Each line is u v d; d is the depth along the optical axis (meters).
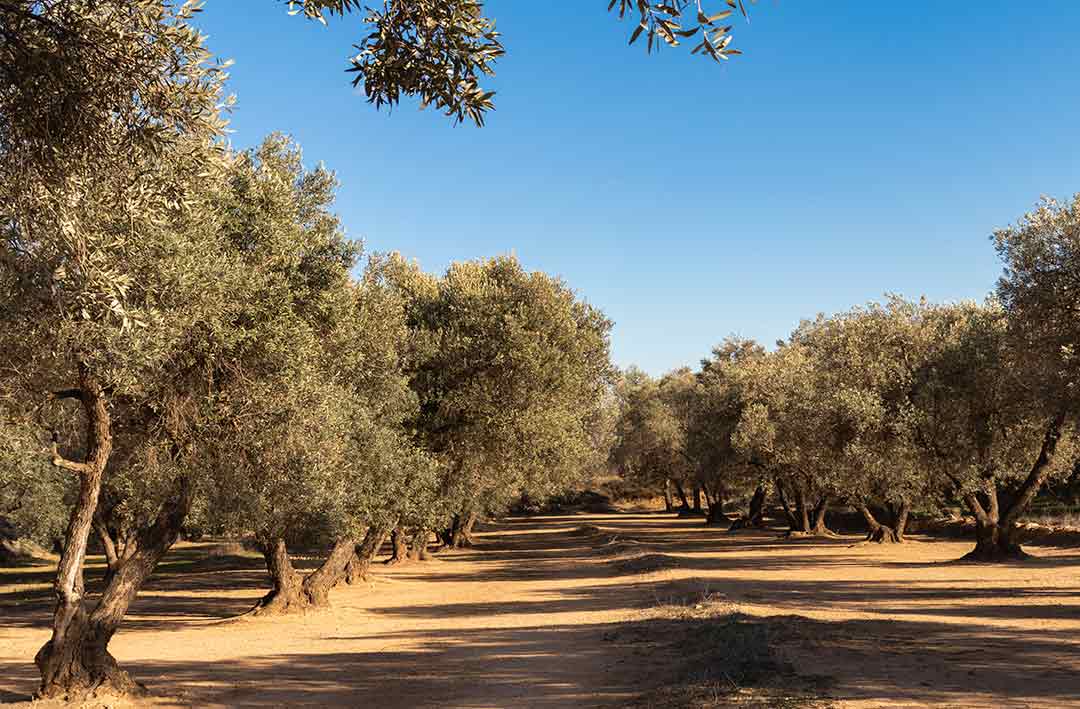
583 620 19.47
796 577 27.64
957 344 32.47
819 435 36.09
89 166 7.12
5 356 10.57
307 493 16.34
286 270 14.64
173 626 21.44
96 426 12.10
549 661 13.91
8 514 38.91
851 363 35.66
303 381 13.49
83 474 12.12
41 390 11.56
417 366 28.02
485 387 28.12
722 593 21.39
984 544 31.64
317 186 16.42
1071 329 23.44
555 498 106.50
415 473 25.78
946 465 32.03
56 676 11.80
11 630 22.62
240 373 12.66
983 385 30.91
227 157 7.91
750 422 51.94
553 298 29.92
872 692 9.02
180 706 11.39
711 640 13.17
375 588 30.91
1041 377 24.91
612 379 44.56
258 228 13.34
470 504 39.25
